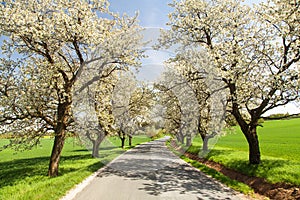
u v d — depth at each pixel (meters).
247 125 14.77
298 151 22.52
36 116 13.44
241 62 12.46
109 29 15.12
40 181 11.55
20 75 13.08
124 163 16.88
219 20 15.73
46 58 13.73
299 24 11.41
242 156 18.78
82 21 13.34
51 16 13.13
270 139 37.69
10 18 11.41
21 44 12.82
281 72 11.66
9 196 9.02
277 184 10.14
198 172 14.03
